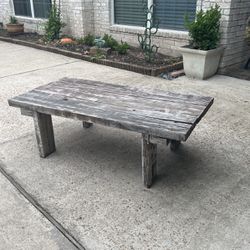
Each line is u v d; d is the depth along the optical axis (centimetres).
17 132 310
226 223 189
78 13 671
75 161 260
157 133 192
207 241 177
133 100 240
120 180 233
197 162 254
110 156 266
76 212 201
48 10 781
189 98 240
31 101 246
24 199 214
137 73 495
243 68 523
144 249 172
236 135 294
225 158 258
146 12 551
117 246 175
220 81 453
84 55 581
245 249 171
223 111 347
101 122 212
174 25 554
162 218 194
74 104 236
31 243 179
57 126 323
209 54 439
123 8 622
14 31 821
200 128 309
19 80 470
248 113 341
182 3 529
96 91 263
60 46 660
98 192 220
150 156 213
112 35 654
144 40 570
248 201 208
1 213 201
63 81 294
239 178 232
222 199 210
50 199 214
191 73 468
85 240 180
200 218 194
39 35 813
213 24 440
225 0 440
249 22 491
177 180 232
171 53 561
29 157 266
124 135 303
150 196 215
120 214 199
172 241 177
